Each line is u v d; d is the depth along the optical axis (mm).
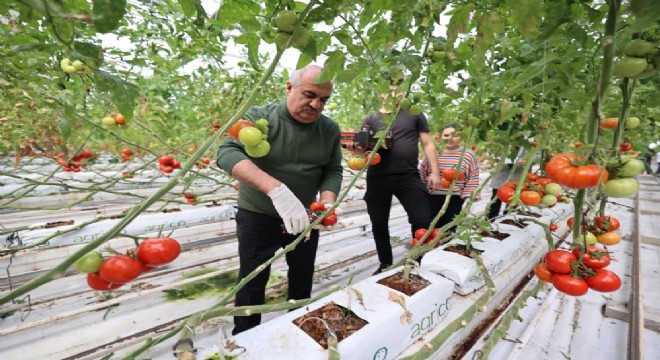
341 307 1350
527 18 716
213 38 2629
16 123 2668
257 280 1896
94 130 2797
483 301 1481
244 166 1575
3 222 3775
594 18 873
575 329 1906
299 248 2021
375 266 3135
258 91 816
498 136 1894
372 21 1195
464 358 1683
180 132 5258
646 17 524
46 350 1892
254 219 1854
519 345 1772
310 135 1896
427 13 1146
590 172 890
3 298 602
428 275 1688
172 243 855
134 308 2330
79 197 5031
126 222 718
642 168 909
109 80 775
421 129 2930
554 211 3518
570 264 1133
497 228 2508
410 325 1403
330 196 1997
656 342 1724
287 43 825
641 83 1592
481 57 979
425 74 1754
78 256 679
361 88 2334
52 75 2041
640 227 3748
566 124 2068
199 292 2578
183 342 878
